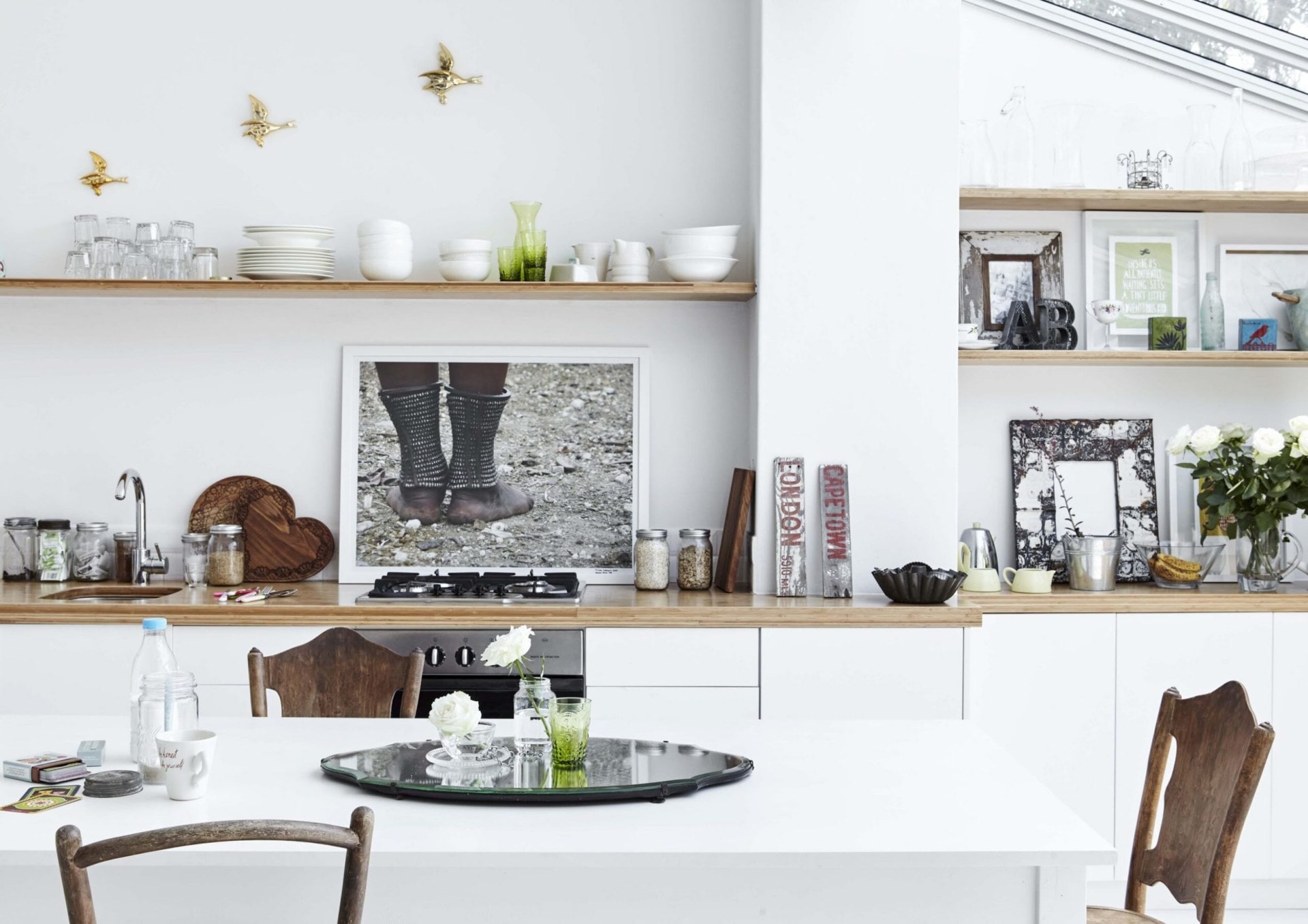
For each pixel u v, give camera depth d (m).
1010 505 4.19
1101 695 3.71
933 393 3.76
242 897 1.74
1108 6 4.17
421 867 1.72
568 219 4.14
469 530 4.10
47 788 1.96
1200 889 2.04
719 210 4.14
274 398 4.11
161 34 4.09
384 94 4.12
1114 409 4.21
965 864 1.69
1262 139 4.18
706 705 3.48
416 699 2.63
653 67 4.13
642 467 4.11
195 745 1.89
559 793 1.87
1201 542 4.08
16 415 4.10
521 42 4.12
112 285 3.79
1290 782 3.71
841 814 1.85
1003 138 4.22
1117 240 4.18
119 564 3.99
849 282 3.76
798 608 3.47
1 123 4.09
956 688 3.48
